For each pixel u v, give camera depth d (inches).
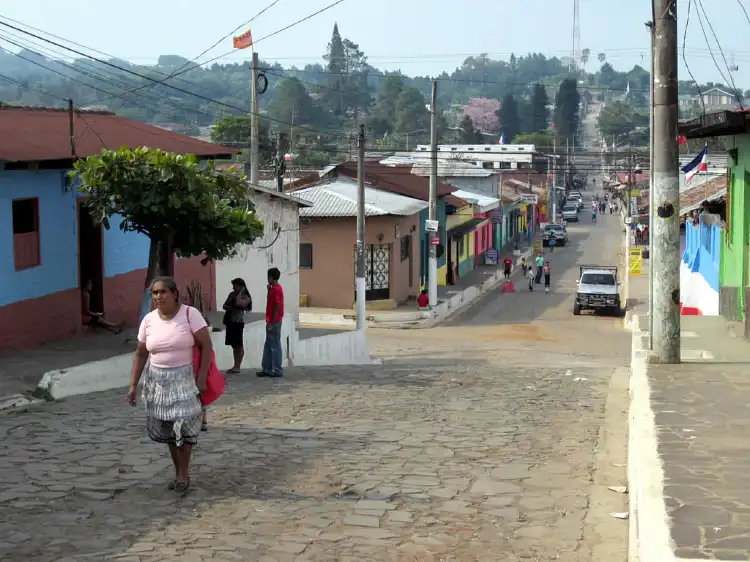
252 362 727.1
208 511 289.4
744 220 709.3
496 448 383.9
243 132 2844.5
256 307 1006.4
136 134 767.7
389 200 1551.4
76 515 282.4
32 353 578.2
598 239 3257.9
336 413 462.3
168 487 311.3
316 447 379.6
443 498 308.2
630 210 2541.8
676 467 260.5
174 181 558.3
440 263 1924.2
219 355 665.6
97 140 687.7
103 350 602.9
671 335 484.4
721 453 278.1
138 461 346.6
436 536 270.2
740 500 225.6
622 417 461.1
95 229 688.4
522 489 320.2
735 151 753.6
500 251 2797.7
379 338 1232.2
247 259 978.7
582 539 269.0
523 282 2107.5
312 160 2449.6
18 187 584.7
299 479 329.1
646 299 1690.5
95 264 692.7
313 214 1466.5
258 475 332.8
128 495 304.5
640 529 212.5
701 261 1112.2
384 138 5068.9
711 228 994.1
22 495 301.4
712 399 372.5
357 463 353.7
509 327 1386.6
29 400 463.5
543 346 1157.1
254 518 283.7
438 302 1584.6
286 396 517.0
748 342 585.6
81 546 255.3
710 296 997.2
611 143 6309.1
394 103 7007.9
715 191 1261.1
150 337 295.6
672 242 482.3
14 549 251.3
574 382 621.9
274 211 1048.8
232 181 597.6
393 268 1529.3
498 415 465.1
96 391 511.8
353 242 1492.4
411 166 2059.5
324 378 615.8
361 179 1061.8
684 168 863.7
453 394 542.0
